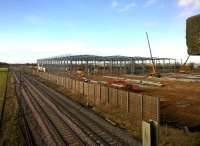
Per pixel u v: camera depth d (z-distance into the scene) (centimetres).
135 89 3600
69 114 2112
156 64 8569
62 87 4372
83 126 1684
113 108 2197
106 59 7425
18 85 4953
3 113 2183
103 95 2522
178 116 1953
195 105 2445
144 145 432
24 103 2744
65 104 2656
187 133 1395
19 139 1413
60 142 1351
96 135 1462
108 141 1344
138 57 7712
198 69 8294
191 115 1992
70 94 3469
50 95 3459
